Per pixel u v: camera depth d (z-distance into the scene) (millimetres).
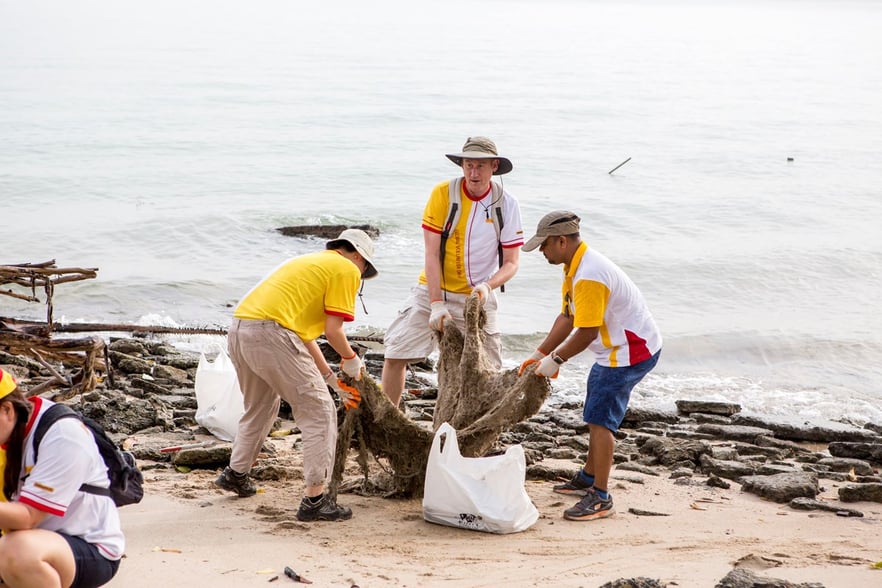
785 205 28469
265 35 149625
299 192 28719
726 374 14234
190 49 108625
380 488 7105
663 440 9172
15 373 10625
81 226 22984
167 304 16688
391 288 18422
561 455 8828
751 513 7059
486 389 7035
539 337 15430
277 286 6168
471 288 7562
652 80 79562
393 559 5574
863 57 121062
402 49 118188
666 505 7207
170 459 7809
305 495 6297
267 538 5863
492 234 7441
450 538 6094
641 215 26609
